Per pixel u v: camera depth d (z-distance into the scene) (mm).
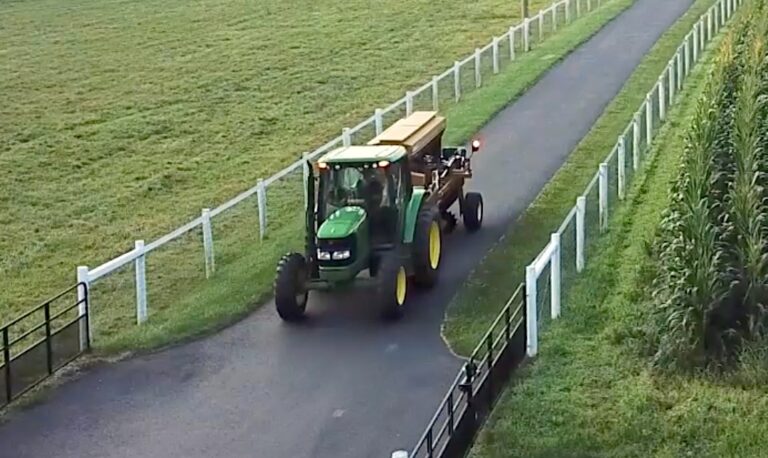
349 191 18219
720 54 27672
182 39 52688
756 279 15453
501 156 28297
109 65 47875
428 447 12398
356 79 43250
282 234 24000
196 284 21016
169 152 34844
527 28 43719
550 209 23266
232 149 34812
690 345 15031
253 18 57094
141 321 18844
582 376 14930
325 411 14773
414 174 19938
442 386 15297
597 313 17094
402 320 17719
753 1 33094
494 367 14414
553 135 30234
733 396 14078
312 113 38656
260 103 40469
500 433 13508
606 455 12883
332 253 17500
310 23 55094
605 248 20078
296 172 30422
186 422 14719
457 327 17266
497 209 23609
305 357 16578
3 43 53344
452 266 20047
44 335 18656
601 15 49625
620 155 23516
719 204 17234
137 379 16203
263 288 19594
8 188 31375
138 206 29375
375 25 53781
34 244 26359
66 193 30875
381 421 14398
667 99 32188
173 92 42656
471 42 48719
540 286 17141
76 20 58438
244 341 17375
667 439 13172
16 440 14453
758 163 17578
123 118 39094
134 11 60375
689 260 15750
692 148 19375
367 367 16078
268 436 14172
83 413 15156
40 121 39000
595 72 38406
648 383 14641
